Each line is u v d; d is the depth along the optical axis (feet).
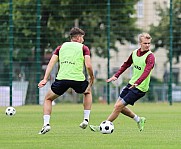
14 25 260.42
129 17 278.05
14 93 237.25
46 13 264.72
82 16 270.67
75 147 86.53
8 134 106.01
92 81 107.34
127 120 141.28
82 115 162.09
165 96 302.66
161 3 344.69
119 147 86.79
